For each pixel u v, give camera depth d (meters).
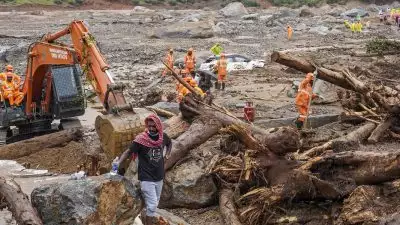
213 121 13.65
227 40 53.91
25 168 14.76
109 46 47.84
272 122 18.20
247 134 12.47
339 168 11.61
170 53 31.31
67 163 15.84
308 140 13.49
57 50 17.48
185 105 14.23
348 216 10.48
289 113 21.73
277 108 22.94
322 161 11.58
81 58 15.93
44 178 13.71
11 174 13.96
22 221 9.10
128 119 12.59
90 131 19.20
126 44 49.66
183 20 68.94
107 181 9.19
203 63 34.59
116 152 12.55
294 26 65.94
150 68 36.44
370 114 16.25
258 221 11.39
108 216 9.17
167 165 12.71
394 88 18.14
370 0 106.25
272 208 11.45
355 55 35.16
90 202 9.02
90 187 9.12
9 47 42.75
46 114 18.72
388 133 14.90
